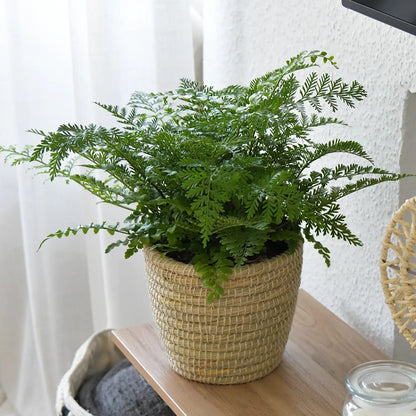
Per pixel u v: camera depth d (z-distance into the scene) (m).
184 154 1.04
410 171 1.19
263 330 1.10
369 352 1.24
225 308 1.07
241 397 1.12
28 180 1.71
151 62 1.67
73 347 1.91
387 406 0.94
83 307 1.88
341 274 1.39
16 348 1.94
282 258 1.08
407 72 1.12
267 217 0.97
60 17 1.66
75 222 1.80
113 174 1.04
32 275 1.79
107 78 1.65
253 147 1.09
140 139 1.11
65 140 0.99
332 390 1.14
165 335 1.14
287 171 0.99
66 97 1.72
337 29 1.25
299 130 1.08
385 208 1.24
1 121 1.73
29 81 1.66
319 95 1.10
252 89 1.09
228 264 1.03
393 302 1.02
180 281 1.06
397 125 1.17
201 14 1.90
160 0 1.63
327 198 1.08
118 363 1.51
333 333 1.29
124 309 1.84
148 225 1.07
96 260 1.84
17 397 1.97
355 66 1.23
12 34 1.62
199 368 1.13
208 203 0.94
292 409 1.10
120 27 1.63
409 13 0.91
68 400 1.37
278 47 1.40
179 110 1.11
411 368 0.99
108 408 1.37
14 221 1.83
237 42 1.52
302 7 1.31
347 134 1.29
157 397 1.35
